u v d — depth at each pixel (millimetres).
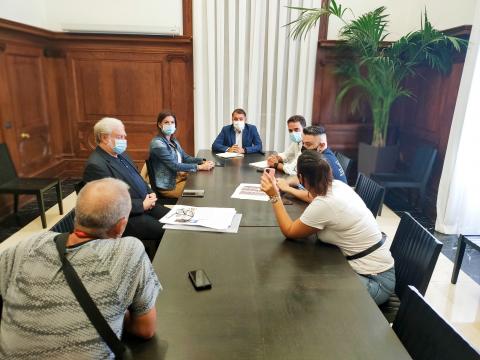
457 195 3342
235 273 1375
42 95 4516
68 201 4125
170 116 3113
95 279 904
